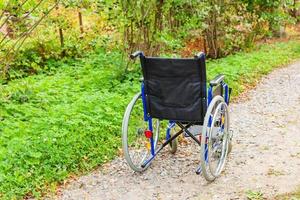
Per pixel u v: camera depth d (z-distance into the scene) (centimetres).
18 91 646
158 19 751
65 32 866
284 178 473
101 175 492
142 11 730
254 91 757
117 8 713
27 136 521
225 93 513
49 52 834
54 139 511
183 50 973
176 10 819
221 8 987
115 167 505
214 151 482
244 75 808
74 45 859
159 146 541
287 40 1270
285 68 928
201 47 1045
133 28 739
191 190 461
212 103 461
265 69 877
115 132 560
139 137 550
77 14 877
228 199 443
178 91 470
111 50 837
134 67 742
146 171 497
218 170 483
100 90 680
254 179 473
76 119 554
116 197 456
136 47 746
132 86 689
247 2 1057
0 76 659
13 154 485
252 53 1025
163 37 752
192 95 468
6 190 450
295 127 598
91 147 525
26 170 473
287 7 1181
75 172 492
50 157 495
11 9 589
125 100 627
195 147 544
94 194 461
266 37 1230
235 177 479
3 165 470
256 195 445
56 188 468
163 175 489
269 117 637
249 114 651
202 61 454
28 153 488
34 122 555
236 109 672
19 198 448
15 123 552
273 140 561
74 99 640
